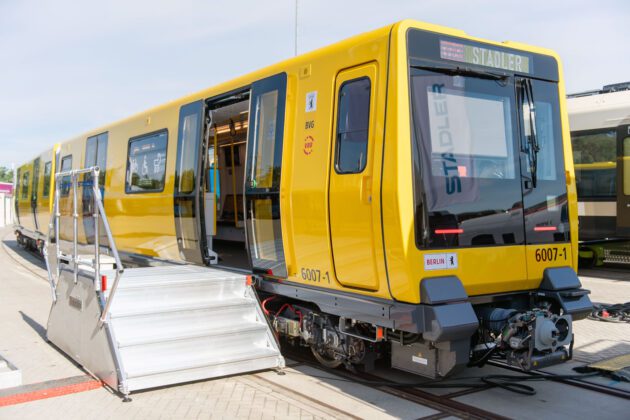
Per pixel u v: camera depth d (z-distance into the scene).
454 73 5.19
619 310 8.58
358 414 4.91
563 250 5.81
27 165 20.73
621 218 13.31
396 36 4.88
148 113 9.41
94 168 6.09
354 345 5.64
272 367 6.05
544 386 5.66
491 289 5.31
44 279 14.24
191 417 4.88
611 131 13.51
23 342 7.63
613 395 5.40
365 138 5.15
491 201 5.29
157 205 8.84
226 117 9.25
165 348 5.73
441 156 5.00
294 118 6.05
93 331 5.95
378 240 4.95
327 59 5.68
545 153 5.80
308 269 5.86
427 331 4.66
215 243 11.98
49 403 5.26
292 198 5.98
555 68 5.98
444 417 4.85
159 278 6.52
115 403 5.24
